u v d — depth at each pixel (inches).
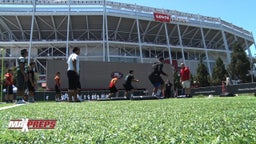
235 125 129.3
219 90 1230.3
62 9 2807.6
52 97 1172.5
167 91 1054.4
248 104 279.3
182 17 3228.3
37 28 2910.9
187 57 3284.9
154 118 171.9
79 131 125.6
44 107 318.3
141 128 129.3
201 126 130.1
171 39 3331.7
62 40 2800.2
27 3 2817.4
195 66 3228.3
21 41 2689.5
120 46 2856.8
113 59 2773.1
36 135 111.4
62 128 132.3
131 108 270.7
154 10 3083.2
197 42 3486.7
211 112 201.0
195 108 246.1
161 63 683.4
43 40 2770.7
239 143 90.7
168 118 169.2
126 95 821.2
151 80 686.5
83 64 1267.2
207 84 2842.0
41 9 2802.7
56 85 925.8
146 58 2945.4
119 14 2856.8
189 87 776.3
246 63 2957.7
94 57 2797.7
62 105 360.5
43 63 2775.6
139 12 2984.7
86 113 220.2
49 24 2883.9
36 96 1150.3
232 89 1182.9
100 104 366.3
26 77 524.4
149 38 3238.2
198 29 3321.9
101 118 180.2
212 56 3440.0
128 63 1326.3
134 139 101.9
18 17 2797.7
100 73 1284.4
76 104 388.5
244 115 172.2
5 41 2696.9
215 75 2930.6
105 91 1229.7
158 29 3159.5
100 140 101.8
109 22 2923.2
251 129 115.9
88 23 2893.7
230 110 213.8
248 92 1130.7
